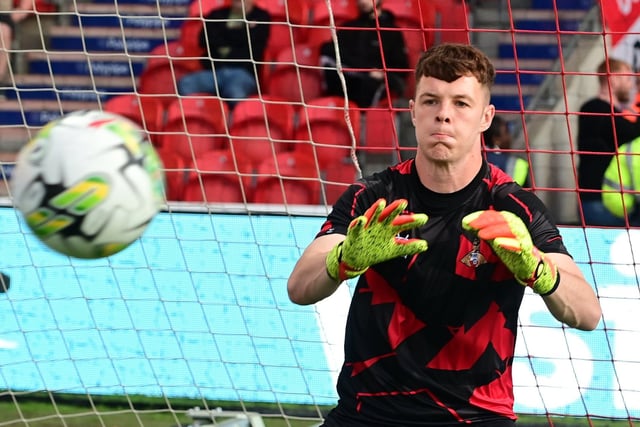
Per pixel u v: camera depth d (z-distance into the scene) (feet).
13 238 87.97
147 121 114.93
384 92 106.32
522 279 39.91
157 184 46.29
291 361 84.12
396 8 114.42
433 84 42.50
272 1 117.91
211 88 112.78
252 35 112.16
